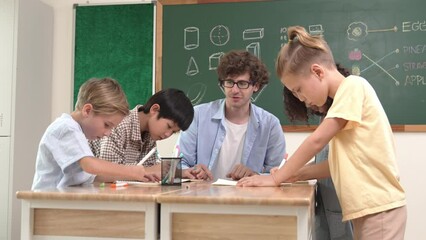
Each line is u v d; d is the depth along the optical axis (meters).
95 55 3.27
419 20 2.88
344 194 1.36
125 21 3.25
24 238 1.21
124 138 1.92
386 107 2.88
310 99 1.44
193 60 3.13
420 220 2.81
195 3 3.15
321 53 1.43
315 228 1.78
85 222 1.20
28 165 3.10
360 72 2.93
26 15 3.10
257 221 1.12
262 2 3.07
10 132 2.99
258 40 3.07
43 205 1.21
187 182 1.79
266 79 2.11
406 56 2.89
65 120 1.53
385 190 1.31
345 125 1.36
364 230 1.33
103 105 1.54
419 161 2.83
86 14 3.29
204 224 1.15
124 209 1.17
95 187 1.45
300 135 2.97
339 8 2.97
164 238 1.15
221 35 3.11
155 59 3.19
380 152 1.33
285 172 1.45
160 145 3.08
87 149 1.48
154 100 1.94
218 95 3.09
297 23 3.03
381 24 2.92
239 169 1.93
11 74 3.01
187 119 1.91
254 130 2.17
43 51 3.26
